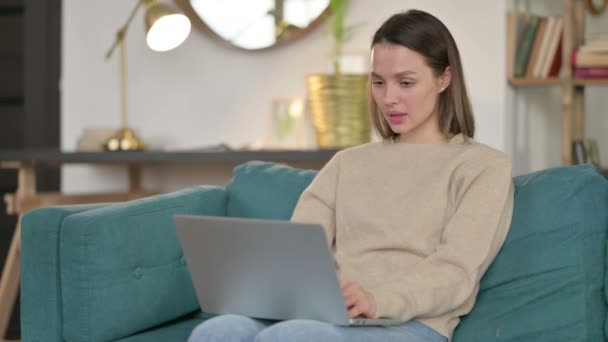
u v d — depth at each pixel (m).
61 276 2.01
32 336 2.04
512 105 3.40
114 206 2.10
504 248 1.91
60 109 4.18
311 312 1.69
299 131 3.58
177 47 3.81
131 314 2.04
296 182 2.35
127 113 3.88
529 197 1.91
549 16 3.66
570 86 3.27
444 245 1.82
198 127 3.78
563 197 1.87
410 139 2.05
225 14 3.70
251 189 2.40
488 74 3.32
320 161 3.37
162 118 3.83
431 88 1.97
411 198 1.95
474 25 3.34
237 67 3.71
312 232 1.59
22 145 4.24
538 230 1.87
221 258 1.76
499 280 1.89
